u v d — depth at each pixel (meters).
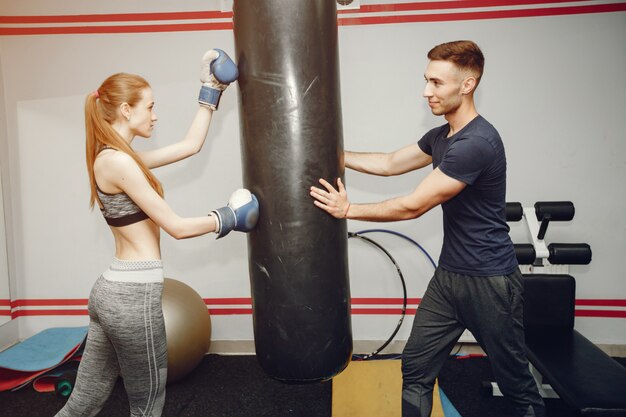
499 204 1.82
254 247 1.73
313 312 1.70
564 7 2.76
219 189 3.03
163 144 3.01
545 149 2.87
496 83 2.85
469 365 2.90
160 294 1.67
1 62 3.01
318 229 1.68
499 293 1.77
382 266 3.04
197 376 2.86
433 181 1.75
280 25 1.57
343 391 2.55
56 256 3.16
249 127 1.66
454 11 2.81
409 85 2.88
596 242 2.91
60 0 2.95
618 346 2.95
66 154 3.07
